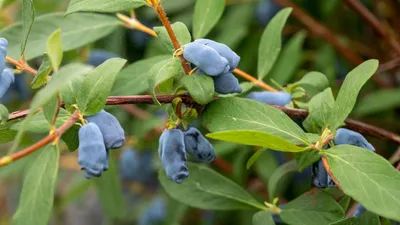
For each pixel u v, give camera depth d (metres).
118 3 0.40
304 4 0.69
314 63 0.66
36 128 0.38
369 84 0.66
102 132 0.37
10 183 0.87
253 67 0.65
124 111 0.61
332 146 0.40
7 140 0.39
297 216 0.43
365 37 0.71
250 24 0.66
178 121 0.39
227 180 0.47
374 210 0.35
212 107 0.40
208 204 0.47
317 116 0.41
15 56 0.48
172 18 0.67
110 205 0.57
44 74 0.38
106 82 0.37
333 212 0.43
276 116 0.39
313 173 0.41
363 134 0.48
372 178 0.36
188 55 0.38
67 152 0.64
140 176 0.63
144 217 0.66
